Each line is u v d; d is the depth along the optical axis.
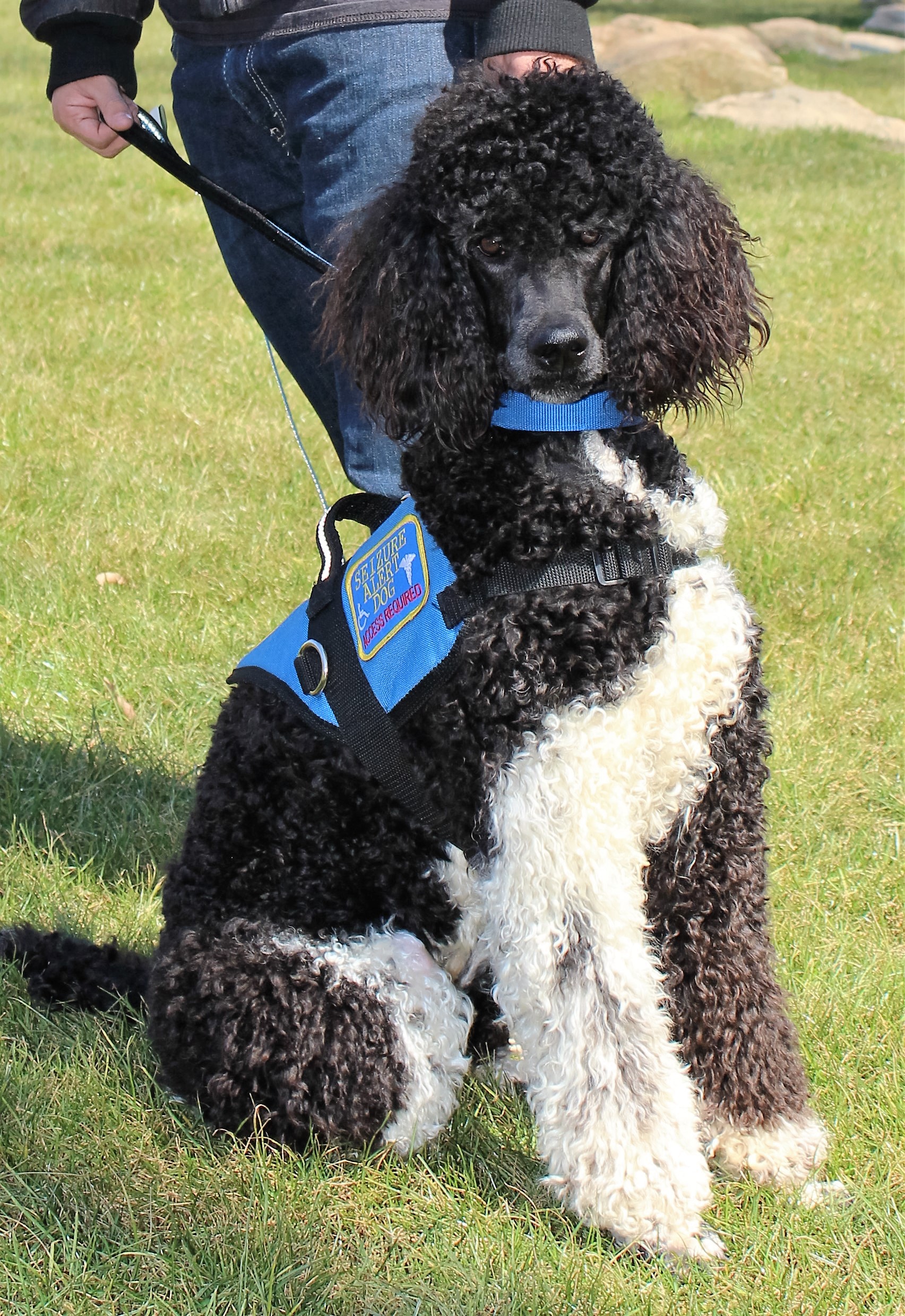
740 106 17.67
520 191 2.55
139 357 8.04
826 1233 2.51
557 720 2.41
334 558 2.87
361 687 2.61
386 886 2.71
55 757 4.11
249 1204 2.51
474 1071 2.99
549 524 2.47
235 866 2.75
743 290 2.91
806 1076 2.83
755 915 2.68
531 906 2.44
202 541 5.43
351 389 3.32
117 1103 2.77
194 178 3.20
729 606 2.55
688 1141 2.51
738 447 6.66
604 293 2.67
